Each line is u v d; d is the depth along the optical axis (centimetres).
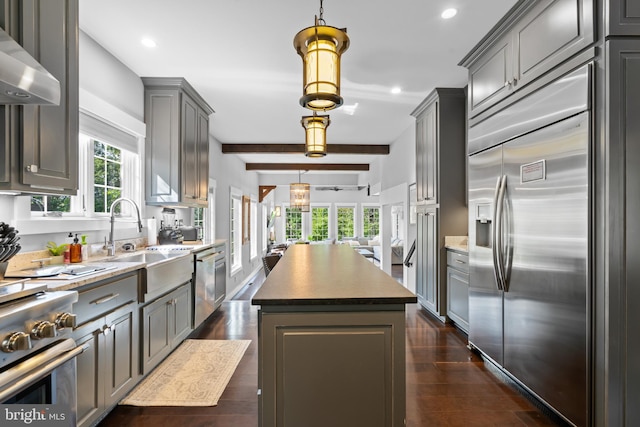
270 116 468
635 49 162
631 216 161
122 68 309
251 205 914
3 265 162
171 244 363
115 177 316
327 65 152
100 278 186
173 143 345
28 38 155
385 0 226
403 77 349
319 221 1156
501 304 243
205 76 340
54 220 230
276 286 158
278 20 247
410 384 249
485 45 263
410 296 137
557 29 190
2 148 148
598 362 165
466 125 386
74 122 186
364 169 892
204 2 226
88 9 232
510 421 204
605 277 162
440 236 388
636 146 162
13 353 120
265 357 137
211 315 434
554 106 191
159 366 279
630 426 161
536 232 204
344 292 145
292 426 138
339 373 138
